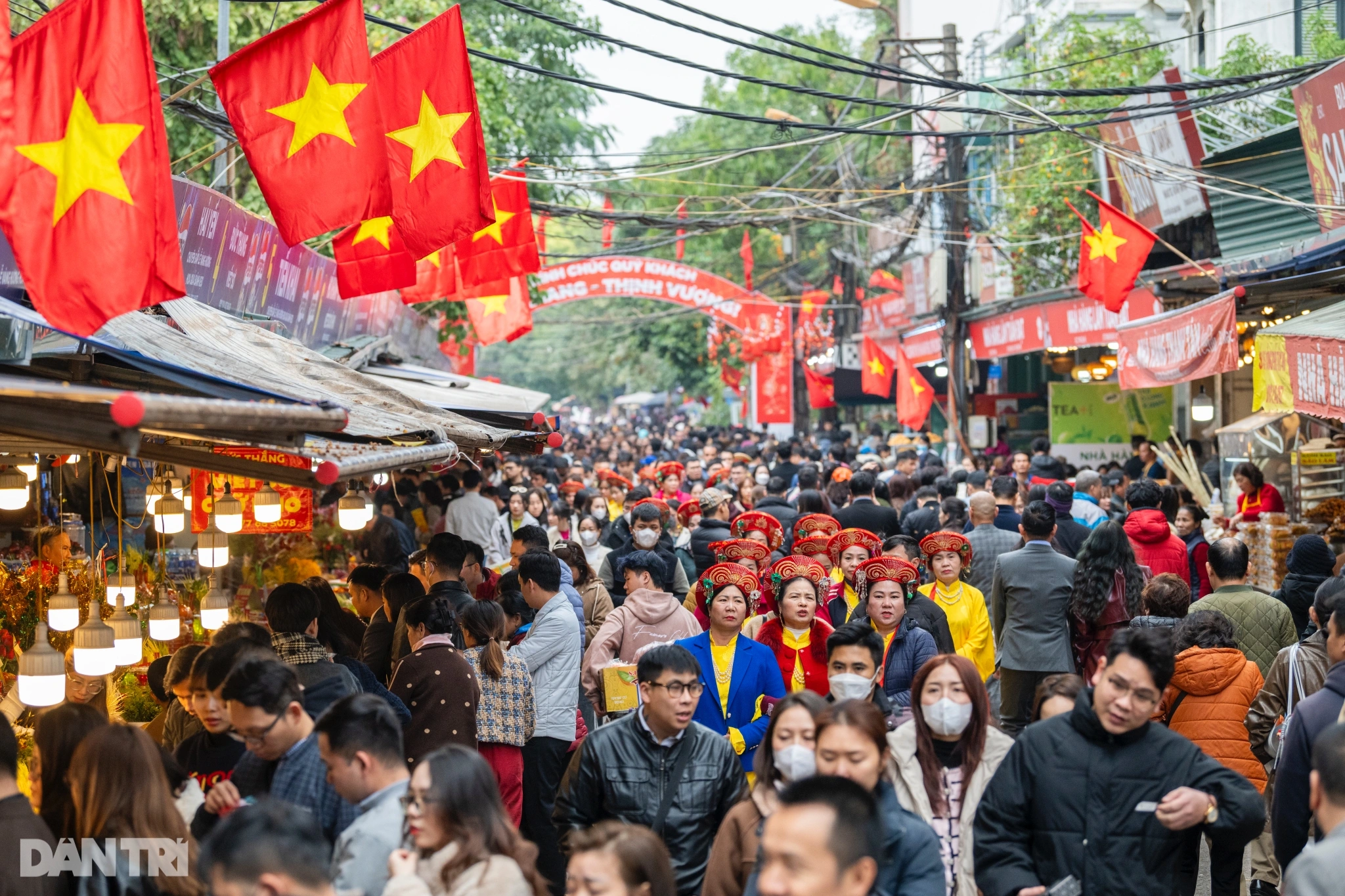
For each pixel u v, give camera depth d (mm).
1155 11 21703
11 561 8484
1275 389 8172
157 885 4035
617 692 7184
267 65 6336
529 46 24266
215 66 6270
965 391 20781
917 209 21797
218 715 5012
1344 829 3477
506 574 8320
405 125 7395
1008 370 27516
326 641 7332
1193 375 10336
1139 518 10023
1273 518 11547
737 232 38625
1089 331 16547
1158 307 14695
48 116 4523
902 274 26547
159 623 7055
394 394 6691
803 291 33812
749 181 38938
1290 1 16844
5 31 4340
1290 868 3461
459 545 8188
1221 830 4266
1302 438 14664
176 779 4707
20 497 6984
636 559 7707
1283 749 5238
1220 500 14680
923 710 4680
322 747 4176
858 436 33844
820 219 18266
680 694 4973
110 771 4051
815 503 11789
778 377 31578
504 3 8141
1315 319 8281
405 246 7461
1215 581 7953
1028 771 4418
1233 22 17203
